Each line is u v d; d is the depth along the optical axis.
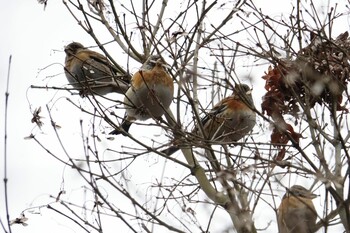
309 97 12.75
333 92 12.32
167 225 11.83
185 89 13.27
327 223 11.10
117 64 15.79
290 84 12.55
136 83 15.55
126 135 13.37
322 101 12.55
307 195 12.23
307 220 12.37
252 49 12.57
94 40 15.65
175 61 13.75
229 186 11.74
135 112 15.77
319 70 12.77
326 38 12.66
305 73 12.66
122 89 15.76
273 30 12.86
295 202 12.45
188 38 14.21
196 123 13.84
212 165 12.86
